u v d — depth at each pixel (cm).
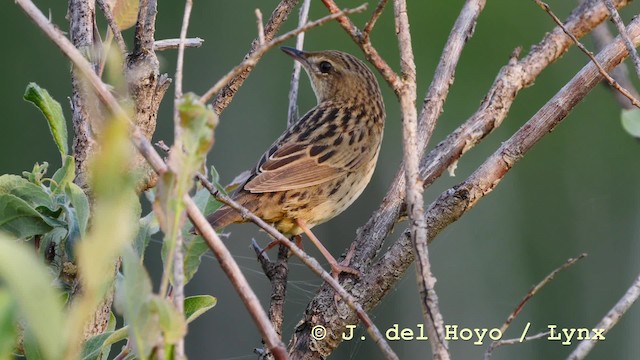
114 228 381
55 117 656
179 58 511
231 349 1622
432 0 1716
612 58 789
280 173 1016
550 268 1742
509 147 757
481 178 748
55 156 1702
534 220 1769
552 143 1783
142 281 443
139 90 627
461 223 1752
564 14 1714
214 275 1625
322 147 1058
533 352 1664
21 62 1695
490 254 1739
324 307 751
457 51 875
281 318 784
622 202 1767
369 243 798
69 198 611
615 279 1742
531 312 1706
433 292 518
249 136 1741
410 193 537
